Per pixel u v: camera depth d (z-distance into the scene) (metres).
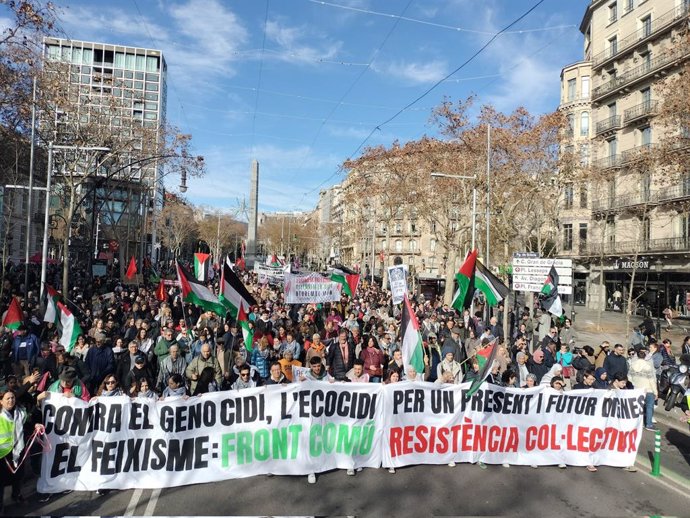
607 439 8.11
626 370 10.94
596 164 35.59
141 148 28.08
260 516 6.01
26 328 10.73
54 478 6.54
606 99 38.25
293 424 7.30
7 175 23.56
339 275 19.88
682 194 31.14
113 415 6.80
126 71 68.56
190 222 75.12
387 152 33.66
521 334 16.09
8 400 5.92
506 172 27.81
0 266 29.84
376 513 6.16
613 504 6.66
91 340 9.82
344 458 7.43
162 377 8.95
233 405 7.15
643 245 33.78
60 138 23.73
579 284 43.25
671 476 7.78
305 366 10.77
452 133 27.48
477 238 33.94
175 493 6.64
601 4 39.38
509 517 6.18
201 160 28.47
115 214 50.34
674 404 12.02
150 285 28.12
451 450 7.80
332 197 112.81
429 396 7.78
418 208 35.56
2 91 18.22
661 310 34.00
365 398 7.55
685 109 17.86
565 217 41.31
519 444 7.95
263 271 30.42
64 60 26.95
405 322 9.17
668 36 32.38
